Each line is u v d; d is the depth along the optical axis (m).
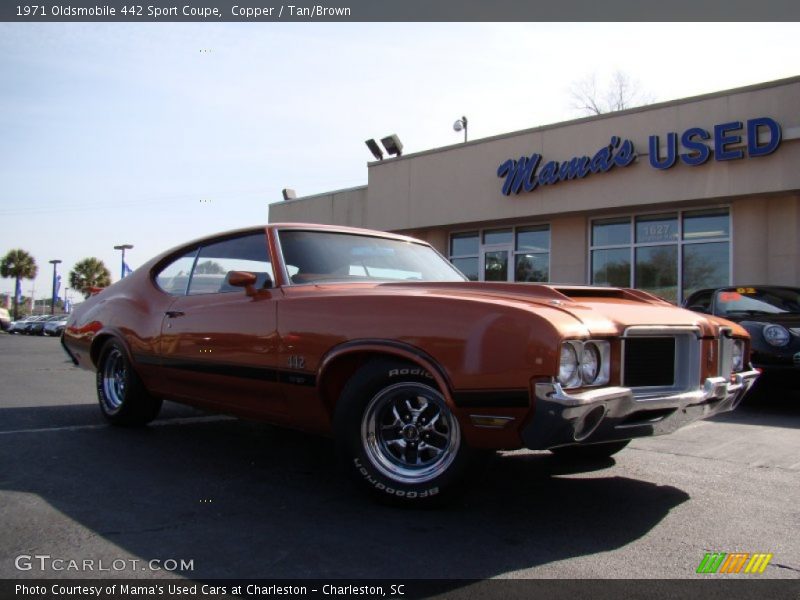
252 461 4.18
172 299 4.61
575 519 3.20
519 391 2.79
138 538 2.81
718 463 4.37
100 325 5.21
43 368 10.66
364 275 4.20
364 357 3.34
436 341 3.00
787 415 6.29
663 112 11.49
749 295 7.43
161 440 4.77
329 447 4.62
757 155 10.41
